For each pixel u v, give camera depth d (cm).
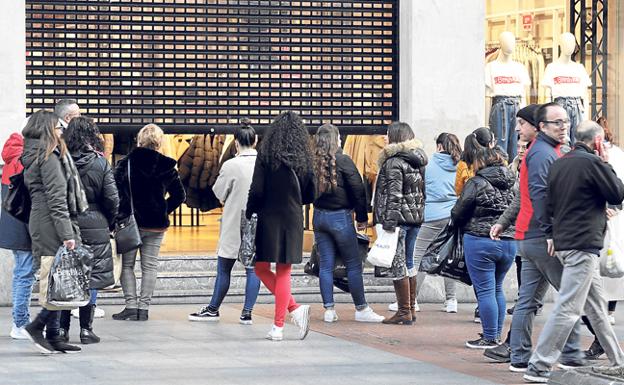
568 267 1327
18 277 1590
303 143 1591
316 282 2047
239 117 2039
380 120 2097
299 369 1406
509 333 1484
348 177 1764
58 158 1452
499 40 2212
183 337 1636
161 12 1998
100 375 1351
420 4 2052
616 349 1373
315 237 1798
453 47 2069
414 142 1761
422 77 2056
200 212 2756
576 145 1354
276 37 2048
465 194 1527
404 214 1748
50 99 1958
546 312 1948
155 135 1766
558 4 2288
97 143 1555
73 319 1777
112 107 1986
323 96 2072
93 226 1535
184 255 2102
